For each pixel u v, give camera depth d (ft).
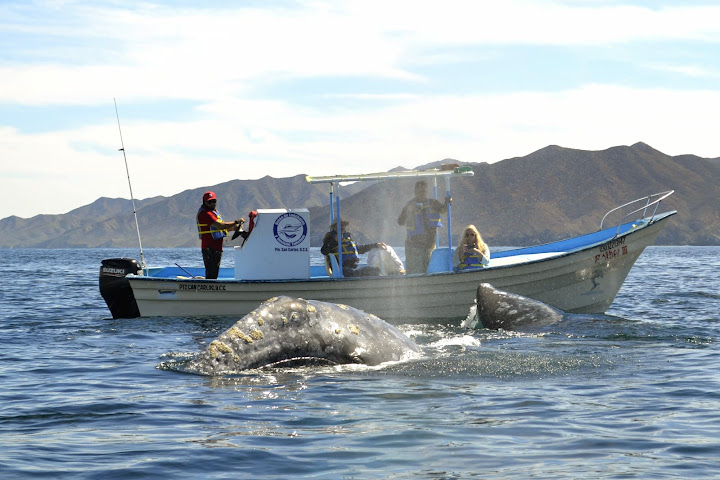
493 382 36.19
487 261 69.26
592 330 51.49
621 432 28.09
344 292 66.80
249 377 36.27
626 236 70.03
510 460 24.63
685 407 31.86
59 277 178.40
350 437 27.25
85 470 24.04
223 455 25.30
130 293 70.74
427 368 38.47
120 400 33.76
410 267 69.97
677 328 53.93
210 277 69.97
